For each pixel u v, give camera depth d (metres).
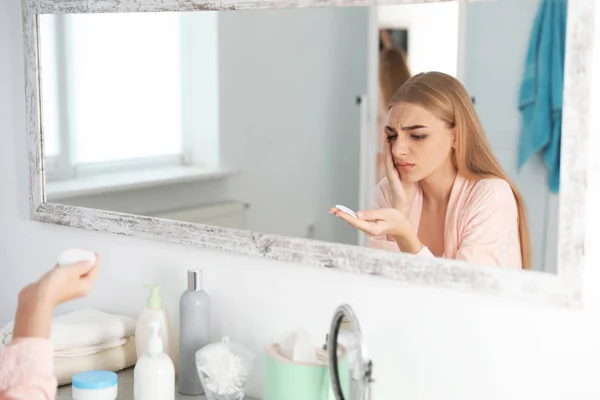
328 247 1.42
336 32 1.37
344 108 1.38
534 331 1.25
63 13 1.76
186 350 1.54
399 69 1.31
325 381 1.35
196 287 1.53
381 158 1.35
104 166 1.73
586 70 1.14
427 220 1.32
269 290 1.53
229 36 1.51
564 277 1.18
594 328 1.20
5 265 2.03
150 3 1.60
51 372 1.13
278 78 1.46
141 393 1.44
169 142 1.61
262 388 1.56
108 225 1.74
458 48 1.25
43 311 1.14
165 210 1.65
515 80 1.20
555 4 1.15
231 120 1.52
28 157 1.87
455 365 1.32
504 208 1.23
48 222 1.86
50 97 1.81
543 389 1.25
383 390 1.41
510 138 1.21
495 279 1.24
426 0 1.26
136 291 1.75
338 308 1.24
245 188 1.52
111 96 1.69
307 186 1.44
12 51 1.90
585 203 1.16
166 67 1.60
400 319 1.37
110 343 1.63
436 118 1.28
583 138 1.15
